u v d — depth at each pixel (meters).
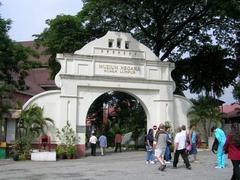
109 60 31.83
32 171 19.62
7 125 30.36
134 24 41.94
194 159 23.59
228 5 35.81
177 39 44.50
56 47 37.50
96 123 49.12
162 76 33.22
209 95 40.47
